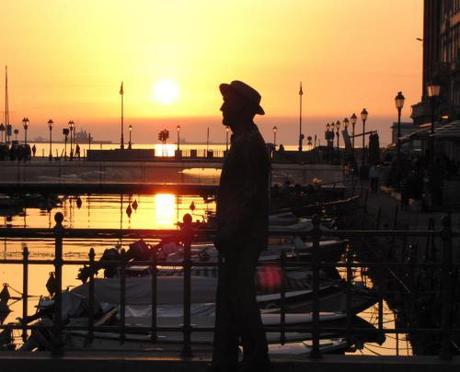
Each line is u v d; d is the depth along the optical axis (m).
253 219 8.18
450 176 50.56
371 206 44.38
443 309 9.29
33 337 15.05
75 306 16.77
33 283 29.67
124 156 111.88
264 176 8.23
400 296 15.52
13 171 86.44
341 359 9.13
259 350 8.26
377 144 69.38
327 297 19.56
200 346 14.58
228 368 8.38
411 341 16.14
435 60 97.31
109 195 83.00
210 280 18.78
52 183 77.75
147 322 16.42
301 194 53.44
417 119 98.12
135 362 9.05
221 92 8.37
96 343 14.54
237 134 8.30
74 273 31.94
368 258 23.55
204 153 129.62
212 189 78.75
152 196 79.69
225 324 8.38
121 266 10.09
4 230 9.51
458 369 8.98
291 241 28.94
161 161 103.88
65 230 9.54
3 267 33.88
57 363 9.06
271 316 16.77
